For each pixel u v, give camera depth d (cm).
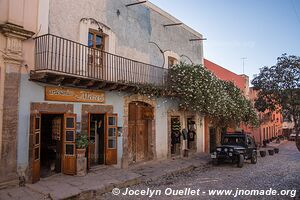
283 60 2570
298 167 1430
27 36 800
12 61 773
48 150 1020
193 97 1416
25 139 801
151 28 1416
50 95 877
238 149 1400
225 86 1925
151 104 1366
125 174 992
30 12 837
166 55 1516
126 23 1242
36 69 827
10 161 761
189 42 1784
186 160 1468
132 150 1294
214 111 1575
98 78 1007
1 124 746
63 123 923
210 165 1429
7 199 667
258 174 1196
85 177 905
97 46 1102
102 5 1114
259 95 2775
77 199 734
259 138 3369
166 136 1469
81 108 986
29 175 800
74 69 964
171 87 1379
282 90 2530
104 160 1085
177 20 1652
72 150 912
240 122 2184
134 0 1307
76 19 995
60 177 885
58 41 918
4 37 764
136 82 1174
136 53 1292
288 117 2634
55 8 918
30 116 814
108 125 1094
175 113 1549
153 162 1343
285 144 3600
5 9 771
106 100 1102
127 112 1205
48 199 693
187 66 1438
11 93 769
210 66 2094
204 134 1895
